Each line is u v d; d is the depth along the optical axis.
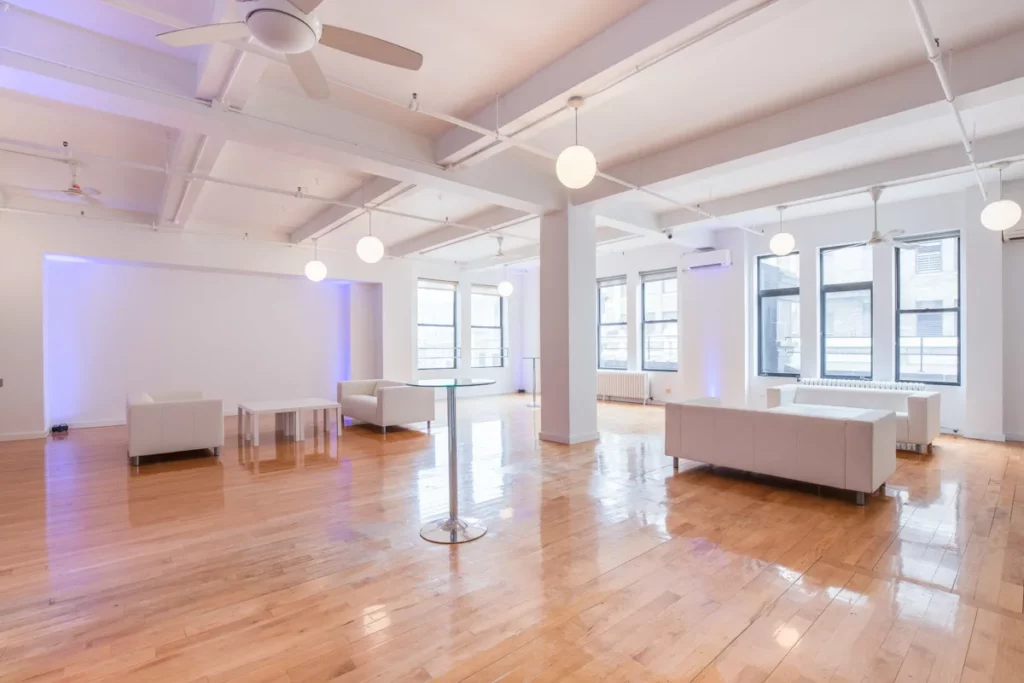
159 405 5.07
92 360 7.36
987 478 4.41
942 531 3.20
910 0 2.51
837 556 2.84
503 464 4.97
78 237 6.66
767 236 8.05
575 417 5.95
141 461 5.16
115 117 4.09
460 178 4.91
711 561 2.79
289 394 9.11
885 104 3.64
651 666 1.89
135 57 3.24
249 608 2.32
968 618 2.21
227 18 2.59
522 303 12.50
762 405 8.22
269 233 8.22
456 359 11.22
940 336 6.58
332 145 4.05
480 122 4.12
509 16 3.01
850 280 7.31
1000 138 4.59
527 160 5.36
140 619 2.23
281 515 3.55
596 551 2.92
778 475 4.06
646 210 7.24
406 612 2.28
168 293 7.97
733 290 8.39
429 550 2.95
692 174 4.85
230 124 3.59
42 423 6.44
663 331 9.84
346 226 7.79
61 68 3.01
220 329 8.41
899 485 4.21
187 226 7.49
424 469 4.80
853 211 7.14
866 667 1.87
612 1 2.90
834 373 7.51
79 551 2.95
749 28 2.76
